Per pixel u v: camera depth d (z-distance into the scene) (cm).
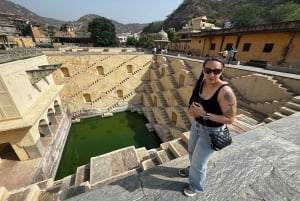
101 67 2395
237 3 7912
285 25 1410
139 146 1678
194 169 233
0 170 1061
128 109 2522
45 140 1345
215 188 257
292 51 1408
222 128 212
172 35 5044
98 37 4844
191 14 8325
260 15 4684
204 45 2547
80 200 245
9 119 984
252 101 1119
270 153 336
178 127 1617
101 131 1988
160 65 2444
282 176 280
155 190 255
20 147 1081
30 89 1191
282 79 970
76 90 2258
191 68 1866
